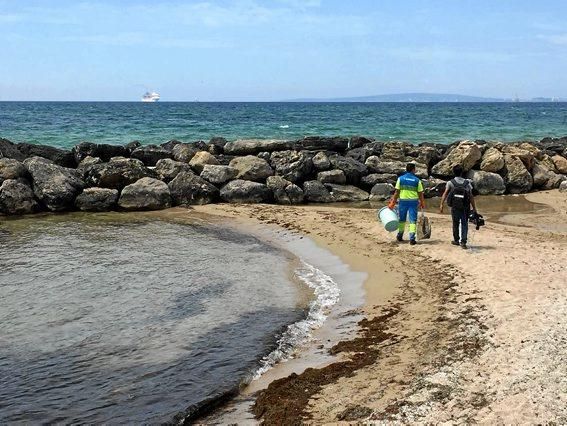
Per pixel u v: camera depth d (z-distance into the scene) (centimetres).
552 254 1302
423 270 1232
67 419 660
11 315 988
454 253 1338
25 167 2138
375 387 707
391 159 2619
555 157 2794
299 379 749
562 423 578
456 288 1087
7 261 1342
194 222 1859
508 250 1351
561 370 690
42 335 904
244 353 845
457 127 5966
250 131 5172
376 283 1181
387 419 620
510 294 1013
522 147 2788
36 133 4675
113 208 2080
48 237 1611
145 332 922
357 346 858
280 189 2227
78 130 5059
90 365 801
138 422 654
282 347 871
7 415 668
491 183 2423
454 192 1374
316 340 899
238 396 726
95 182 2152
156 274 1255
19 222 1839
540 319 871
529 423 582
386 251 1414
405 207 1456
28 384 745
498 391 655
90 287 1153
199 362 813
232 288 1165
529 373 690
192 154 2561
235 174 2303
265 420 653
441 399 652
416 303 1032
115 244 1537
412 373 736
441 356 780
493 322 883
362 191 2342
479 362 742
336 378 746
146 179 2144
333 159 2486
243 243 1572
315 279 1238
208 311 1027
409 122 6844
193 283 1193
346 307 1053
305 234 1655
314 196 2264
